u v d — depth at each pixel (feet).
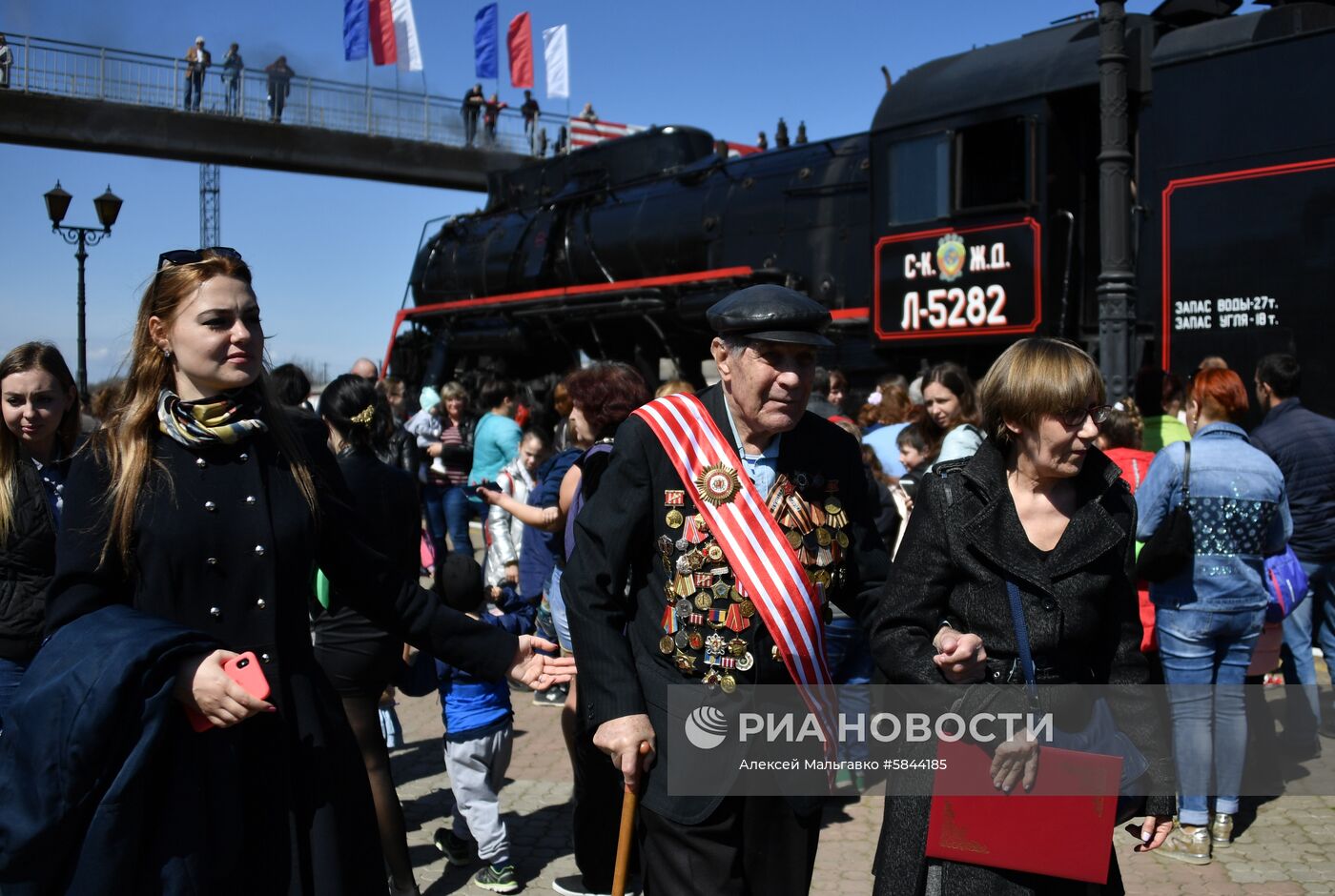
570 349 44.42
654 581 8.43
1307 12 24.53
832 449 8.73
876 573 8.80
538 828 15.66
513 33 91.81
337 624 12.46
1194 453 14.37
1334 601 18.48
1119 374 21.22
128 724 6.40
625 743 7.89
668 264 40.81
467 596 13.92
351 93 79.10
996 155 27.94
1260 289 23.77
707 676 8.08
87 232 41.32
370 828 7.45
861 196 34.04
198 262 7.27
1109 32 21.09
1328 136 22.80
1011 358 7.98
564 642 13.84
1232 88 24.34
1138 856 14.44
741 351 8.21
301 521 7.40
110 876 6.30
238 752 6.84
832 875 13.75
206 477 7.16
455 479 30.58
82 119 68.28
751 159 39.68
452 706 13.50
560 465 14.87
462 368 49.57
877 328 30.68
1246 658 14.64
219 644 6.81
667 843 8.06
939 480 8.33
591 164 47.21
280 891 6.89
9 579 11.32
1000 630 7.84
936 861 7.88
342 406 12.91
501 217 50.90
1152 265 25.77
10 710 6.57
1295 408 18.72
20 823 6.37
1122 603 8.09
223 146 73.31
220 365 7.18
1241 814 15.90
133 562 7.00
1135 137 26.17
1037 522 8.12
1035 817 7.59
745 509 8.16
